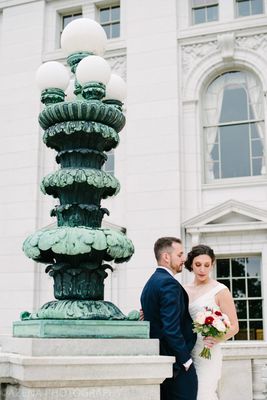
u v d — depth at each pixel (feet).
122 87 20.20
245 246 51.88
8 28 65.72
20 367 13.33
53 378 13.32
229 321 16.51
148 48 58.80
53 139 17.58
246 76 56.29
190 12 59.52
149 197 55.06
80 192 16.96
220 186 54.03
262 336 50.14
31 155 60.90
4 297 58.23
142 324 15.51
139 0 60.39
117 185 17.58
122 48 60.18
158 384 14.62
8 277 58.54
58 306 15.57
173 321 15.33
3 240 59.72
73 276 16.14
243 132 55.47
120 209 56.70
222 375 23.31
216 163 55.72
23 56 64.13
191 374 15.48
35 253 15.83
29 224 59.06
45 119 17.42
